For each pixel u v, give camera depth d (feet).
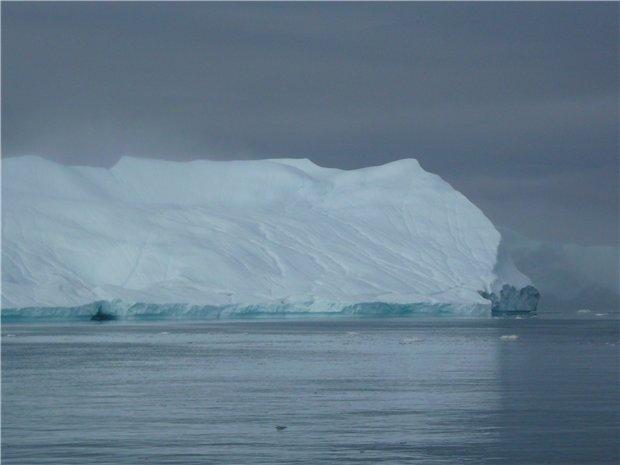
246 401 238.07
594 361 348.38
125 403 235.61
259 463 170.09
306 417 213.25
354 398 242.99
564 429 198.59
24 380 287.48
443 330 579.48
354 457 174.29
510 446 182.70
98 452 178.29
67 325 646.74
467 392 254.47
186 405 231.71
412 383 275.39
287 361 351.67
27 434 194.39
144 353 392.47
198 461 171.53
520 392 254.06
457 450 179.63
